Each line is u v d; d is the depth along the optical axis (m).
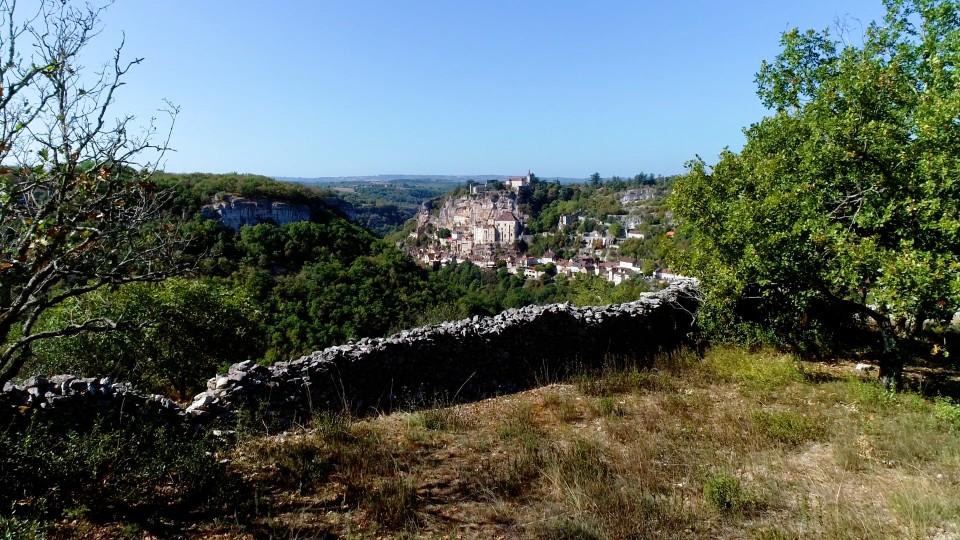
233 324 14.75
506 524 5.10
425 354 9.40
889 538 4.59
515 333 10.43
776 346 12.13
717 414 8.16
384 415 8.34
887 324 9.23
